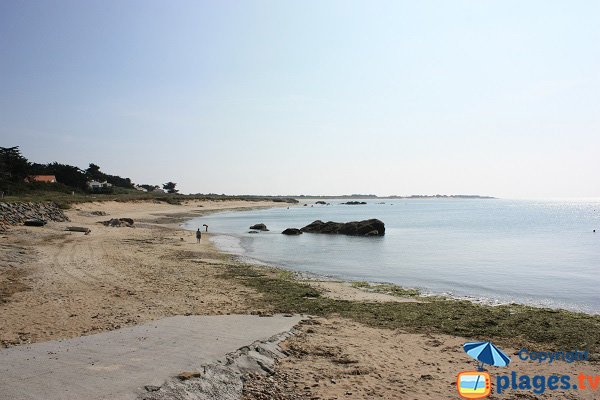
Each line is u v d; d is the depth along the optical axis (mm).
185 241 39500
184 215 89062
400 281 23594
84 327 11969
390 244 42719
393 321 14273
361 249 38438
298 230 51562
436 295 19734
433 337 12500
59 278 18812
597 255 34906
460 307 16625
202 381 7555
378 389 8430
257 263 28484
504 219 92375
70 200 73875
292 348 10539
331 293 19047
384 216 104938
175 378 7363
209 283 19953
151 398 6570
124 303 15156
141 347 9242
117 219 51688
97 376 7277
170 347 9258
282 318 13680
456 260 31828
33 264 21531
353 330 12891
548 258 33125
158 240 38219
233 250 35375
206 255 30734
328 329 12781
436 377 9242
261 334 11031
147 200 107562
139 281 19328
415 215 110500
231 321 12648
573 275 25781
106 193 113938
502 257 33625
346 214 114000
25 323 12148
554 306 18234
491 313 15703
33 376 7203
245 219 85250
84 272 20562
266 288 19344
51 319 12680
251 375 8516
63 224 43094
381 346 11328
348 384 8594
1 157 83812
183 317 13039
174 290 17906
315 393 8070
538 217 101688
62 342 9820
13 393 6379
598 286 22453
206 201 141250
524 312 16125
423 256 34000
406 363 10086
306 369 9273
